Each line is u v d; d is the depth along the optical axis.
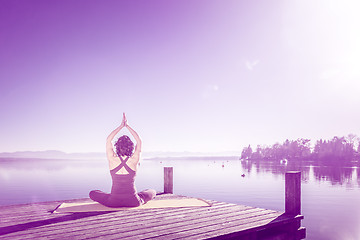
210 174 101.50
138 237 3.99
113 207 6.09
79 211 5.73
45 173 110.62
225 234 4.25
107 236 4.02
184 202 6.98
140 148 5.97
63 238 3.91
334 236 20.34
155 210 5.97
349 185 62.47
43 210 5.95
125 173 5.97
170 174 9.07
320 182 70.00
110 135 5.86
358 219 26.83
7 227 4.51
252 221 5.11
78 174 100.62
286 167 165.38
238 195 40.59
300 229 5.79
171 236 4.07
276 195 40.75
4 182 68.12
